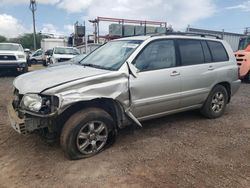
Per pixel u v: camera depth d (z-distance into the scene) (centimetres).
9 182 340
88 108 402
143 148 435
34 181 342
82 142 397
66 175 354
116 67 435
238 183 339
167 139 475
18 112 396
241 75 1238
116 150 426
